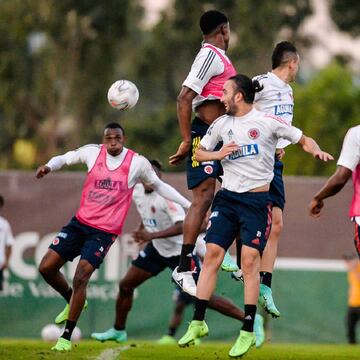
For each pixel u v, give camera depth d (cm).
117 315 4794
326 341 6462
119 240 6419
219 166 3634
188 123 3550
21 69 13012
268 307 3644
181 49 13688
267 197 3331
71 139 13412
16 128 13338
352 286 6334
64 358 3491
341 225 6475
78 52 13150
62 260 3925
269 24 13050
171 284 6425
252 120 3288
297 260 6481
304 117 11425
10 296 6462
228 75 3616
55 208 6488
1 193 6475
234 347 3288
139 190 4753
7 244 6047
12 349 3800
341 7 14362
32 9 12925
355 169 3325
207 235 3334
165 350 3891
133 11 13838
